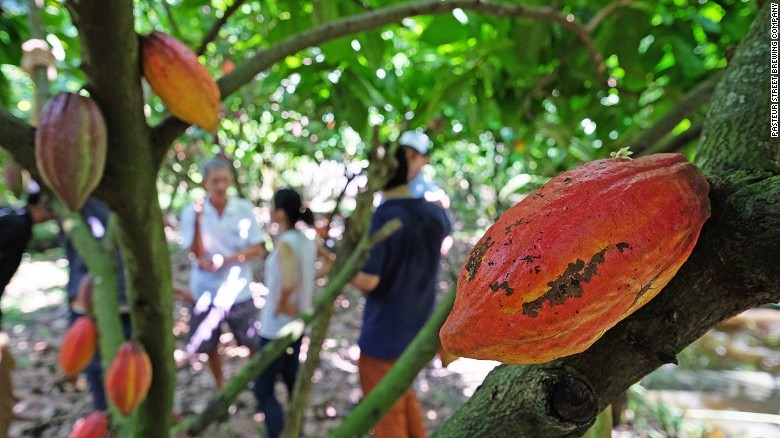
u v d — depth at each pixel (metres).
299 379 1.42
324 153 4.75
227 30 3.12
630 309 0.48
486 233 0.50
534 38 1.83
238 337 3.68
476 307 0.47
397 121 2.84
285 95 3.90
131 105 0.75
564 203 0.48
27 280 6.36
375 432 2.43
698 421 3.36
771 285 0.49
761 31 0.62
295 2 1.68
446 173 9.12
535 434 0.53
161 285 0.93
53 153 0.71
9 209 1.81
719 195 0.53
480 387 0.60
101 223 2.09
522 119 2.44
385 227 1.36
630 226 0.46
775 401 3.69
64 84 2.65
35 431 3.14
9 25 1.49
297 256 2.90
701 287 0.52
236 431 3.21
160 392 1.05
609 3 1.81
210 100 0.83
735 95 0.60
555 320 0.45
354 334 4.78
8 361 1.38
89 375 2.83
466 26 1.92
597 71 1.63
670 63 2.22
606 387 0.54
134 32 0.71
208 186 3.55
